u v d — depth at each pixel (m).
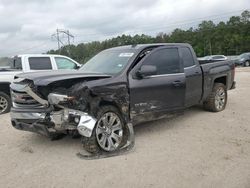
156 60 6.34
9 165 4.91
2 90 9.54
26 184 4.24
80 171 4.59
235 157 5.01
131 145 5.48
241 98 10.45
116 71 5.87
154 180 4.24
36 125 5.18
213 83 7.98
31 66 10.31
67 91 4.99
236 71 24.94
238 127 6.75
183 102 6.75
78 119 5.01
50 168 4.73
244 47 87.94
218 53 89.94
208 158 4.98
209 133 6.35
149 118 6.11
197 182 4.16
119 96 5.50
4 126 7.56
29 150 5.48
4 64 11.94
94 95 5.16
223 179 4.24
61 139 6.11
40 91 5.08
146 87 5.93
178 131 6.53
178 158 5.00
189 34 95.81
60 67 10.93
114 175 4.42
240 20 96.81
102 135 5.23
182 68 6.77
